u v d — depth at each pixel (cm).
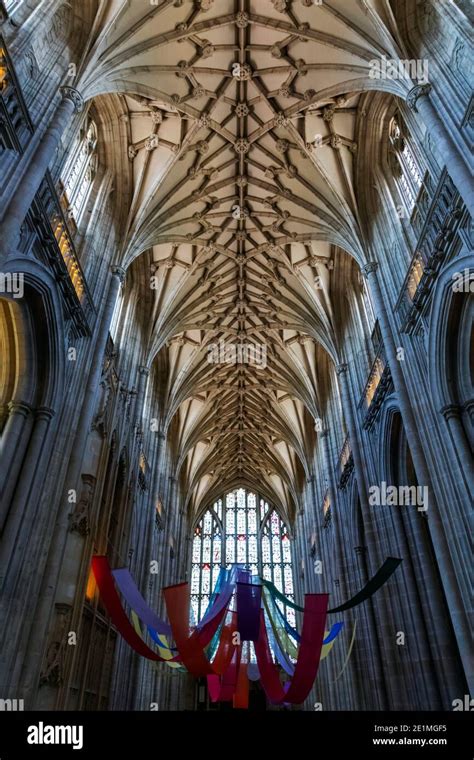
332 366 2622
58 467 1137
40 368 1141
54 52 1175
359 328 2066
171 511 3100
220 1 1465
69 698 1206
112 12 1300
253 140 1866
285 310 2534
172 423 3303
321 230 2011
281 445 3769
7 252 870
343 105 1714
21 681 911
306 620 970
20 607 937
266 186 2016
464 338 1118
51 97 1105
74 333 1295
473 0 1046
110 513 1634
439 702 1251
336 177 1834
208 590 3906
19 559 955
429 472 1156
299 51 1582
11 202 902
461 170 980
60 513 1110
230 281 2514
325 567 2652
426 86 1145
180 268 2314
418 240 1352
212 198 2055
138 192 1819
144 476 2312
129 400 1984
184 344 2828
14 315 1095
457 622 971
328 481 2441
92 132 1648
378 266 1652
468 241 1038
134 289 2198
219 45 1582
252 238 2270
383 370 1641
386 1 1304
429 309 1220
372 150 1750
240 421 3719
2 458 1013
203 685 3450
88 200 1603
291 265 2294
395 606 1445
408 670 1361
